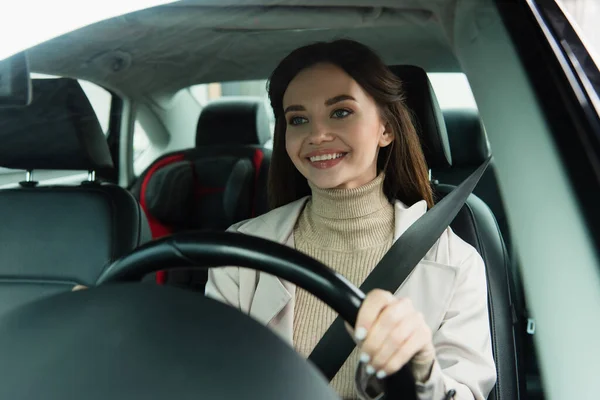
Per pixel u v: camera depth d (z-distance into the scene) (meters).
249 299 1.19
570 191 0.93
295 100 1.15
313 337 1.13
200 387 0.47
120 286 0.59
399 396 0.64
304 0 1.35
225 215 2.51
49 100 1.62
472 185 1.20
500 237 1.30
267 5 1.41
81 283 1.62
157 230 2.56
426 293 1.13
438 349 1.09
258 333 0.52
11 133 1.65
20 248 1.66
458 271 1.13
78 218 1.65
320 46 1.14
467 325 1.11
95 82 2.12
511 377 1.20
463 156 1.43
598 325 0.86
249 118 2.71
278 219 1.27
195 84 2.59
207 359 0.49
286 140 1.18
